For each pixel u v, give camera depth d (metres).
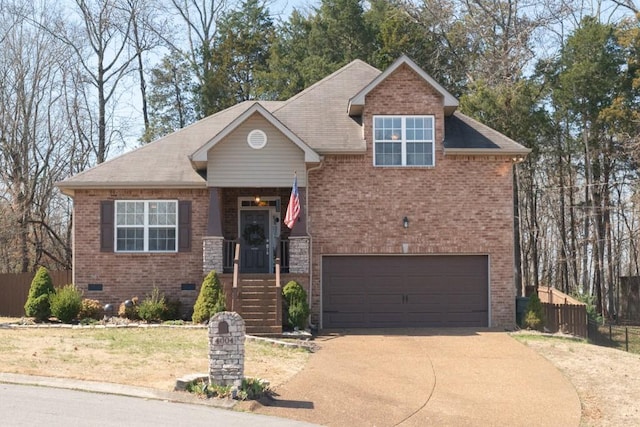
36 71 43.06
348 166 25.98
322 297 25.77
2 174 41.50
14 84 42.19
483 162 26.16
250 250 27.69
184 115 51.62
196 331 22.36
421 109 26.12
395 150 26.05
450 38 45.44
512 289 25.94
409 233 25.89
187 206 26.14
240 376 15.12
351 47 47.97
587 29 41.78
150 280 25.97
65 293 24.25
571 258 45.16
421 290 26.02
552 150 45.84
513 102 37.72
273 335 22.53
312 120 27.27
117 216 26.16
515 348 21.77
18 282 29.11
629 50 41.25
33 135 43.06
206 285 24.17
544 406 16.17
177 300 25.73
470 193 26.03
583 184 46.12
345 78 29.72
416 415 14.97
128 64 47.56
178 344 20.00
